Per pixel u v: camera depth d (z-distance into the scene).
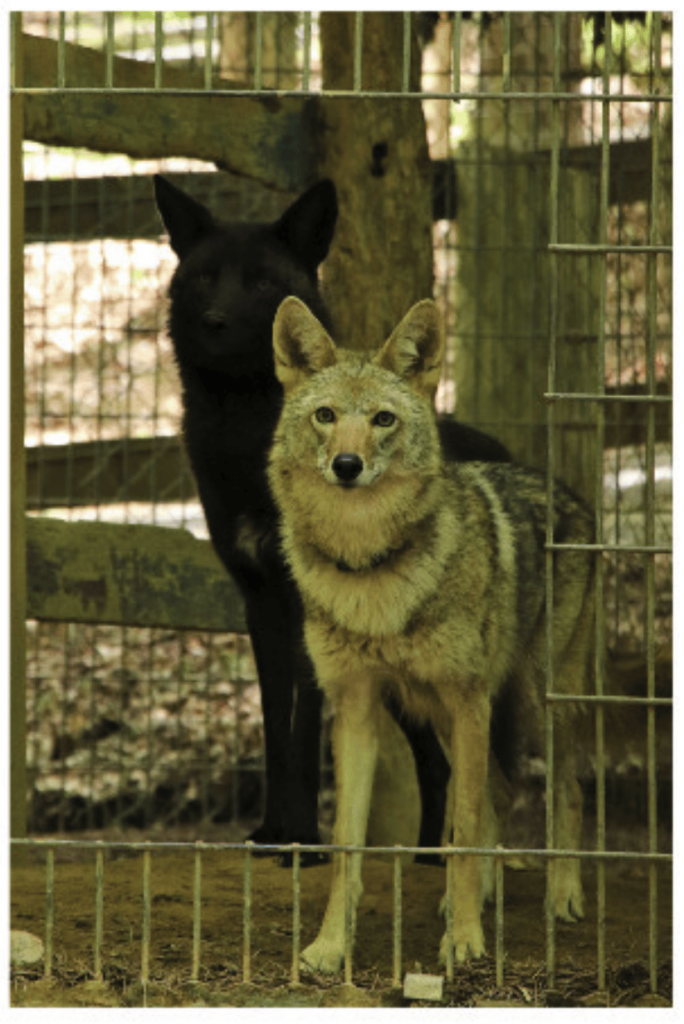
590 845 16.33
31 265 23.67
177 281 14.12
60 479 18.61
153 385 23.48
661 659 14.05
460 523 10.94
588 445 19.06
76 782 19.69
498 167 19.66
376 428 10.37
